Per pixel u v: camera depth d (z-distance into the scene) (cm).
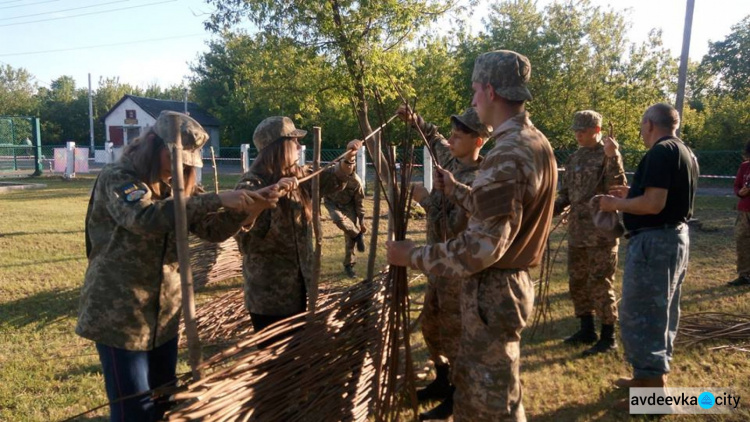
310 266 324
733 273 715
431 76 2212
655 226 346
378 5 1034
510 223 230
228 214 258
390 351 296
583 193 463
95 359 451
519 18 2416
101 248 242
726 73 3406
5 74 6819
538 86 2402
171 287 256
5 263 779
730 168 1886
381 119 287
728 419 353
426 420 357
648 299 347
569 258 483
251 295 320
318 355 274
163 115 239
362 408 315
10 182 2155
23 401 379
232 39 1350
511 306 253
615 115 2370
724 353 457
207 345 473
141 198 224
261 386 241
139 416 245
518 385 260
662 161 333
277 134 315
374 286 323
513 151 235
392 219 287
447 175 283
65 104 5481
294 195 317
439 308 352
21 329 518
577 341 487
